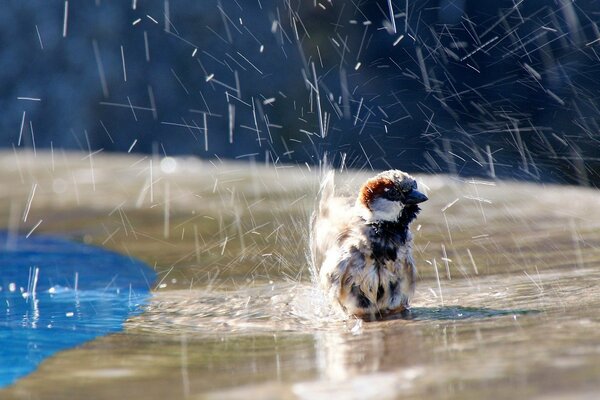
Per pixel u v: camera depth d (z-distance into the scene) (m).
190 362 5.96
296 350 6.19
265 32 31.50
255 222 12.98
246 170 18.33
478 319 7.01
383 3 31.06
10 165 19.95
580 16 26.72
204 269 10.29
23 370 5.94
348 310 8.06
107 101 30.34
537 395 4.21
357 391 4.69
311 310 8.15
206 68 31.12
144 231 12.80
